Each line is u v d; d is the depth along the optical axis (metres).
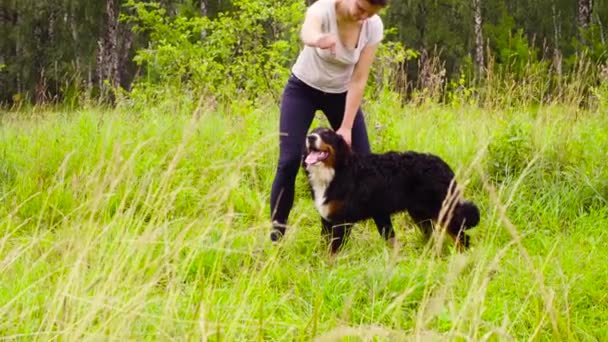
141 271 2.94
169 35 9.69
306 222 5.26
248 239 4.05
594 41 15.37
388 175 4.51
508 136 5.96
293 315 3.34
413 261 4.05
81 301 2.73
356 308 3.49
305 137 4.50
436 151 6.41
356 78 4.38
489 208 5.09
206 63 9.09
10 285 3.45
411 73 22.33
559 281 3.65
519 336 3.14
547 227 4.92
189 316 2.97
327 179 4.38
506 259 4.04
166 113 8.45
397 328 2.53
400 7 23.11
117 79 22.02
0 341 2.79
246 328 2.84
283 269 3.92
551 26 24.83
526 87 7.77
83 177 5.16
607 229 4.70
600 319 3.41
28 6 23.22
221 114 8.21
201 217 4.09
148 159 5.45
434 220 4.54
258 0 9.31
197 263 3.89
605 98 7.30
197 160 5.85
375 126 6.33
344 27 4.19
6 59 24.38
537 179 5.57
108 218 4.42
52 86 22.73
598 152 5.81
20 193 5.30
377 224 4.64
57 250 3.69
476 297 2.63
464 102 8.30
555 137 6.05
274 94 8.77
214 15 22.59
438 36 22.45
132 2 10.00
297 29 9.30
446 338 2.45
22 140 6.63
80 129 6.88
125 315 2.60
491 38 17.98
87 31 23.02
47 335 2.64
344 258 4.32
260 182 5.88
